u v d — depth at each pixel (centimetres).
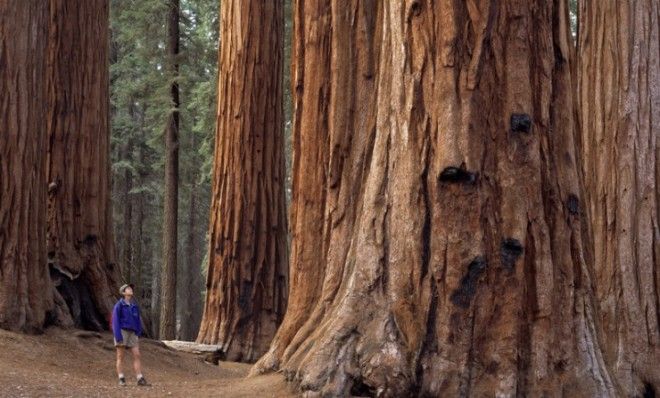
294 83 877
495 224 698
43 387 883
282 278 1906
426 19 731
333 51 831
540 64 729
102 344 1361
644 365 1043
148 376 1246
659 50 1135
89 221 1534
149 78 2784
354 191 790
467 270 689
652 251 1083
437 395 665
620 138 1120
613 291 1084
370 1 830
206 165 2906
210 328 1881
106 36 1623
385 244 725
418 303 697
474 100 707
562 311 699
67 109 1536
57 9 1547
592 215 1132
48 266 1409
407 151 726
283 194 1942
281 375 738
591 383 677
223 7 1958
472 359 678
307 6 863
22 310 1277
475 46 714
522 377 677
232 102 1914
